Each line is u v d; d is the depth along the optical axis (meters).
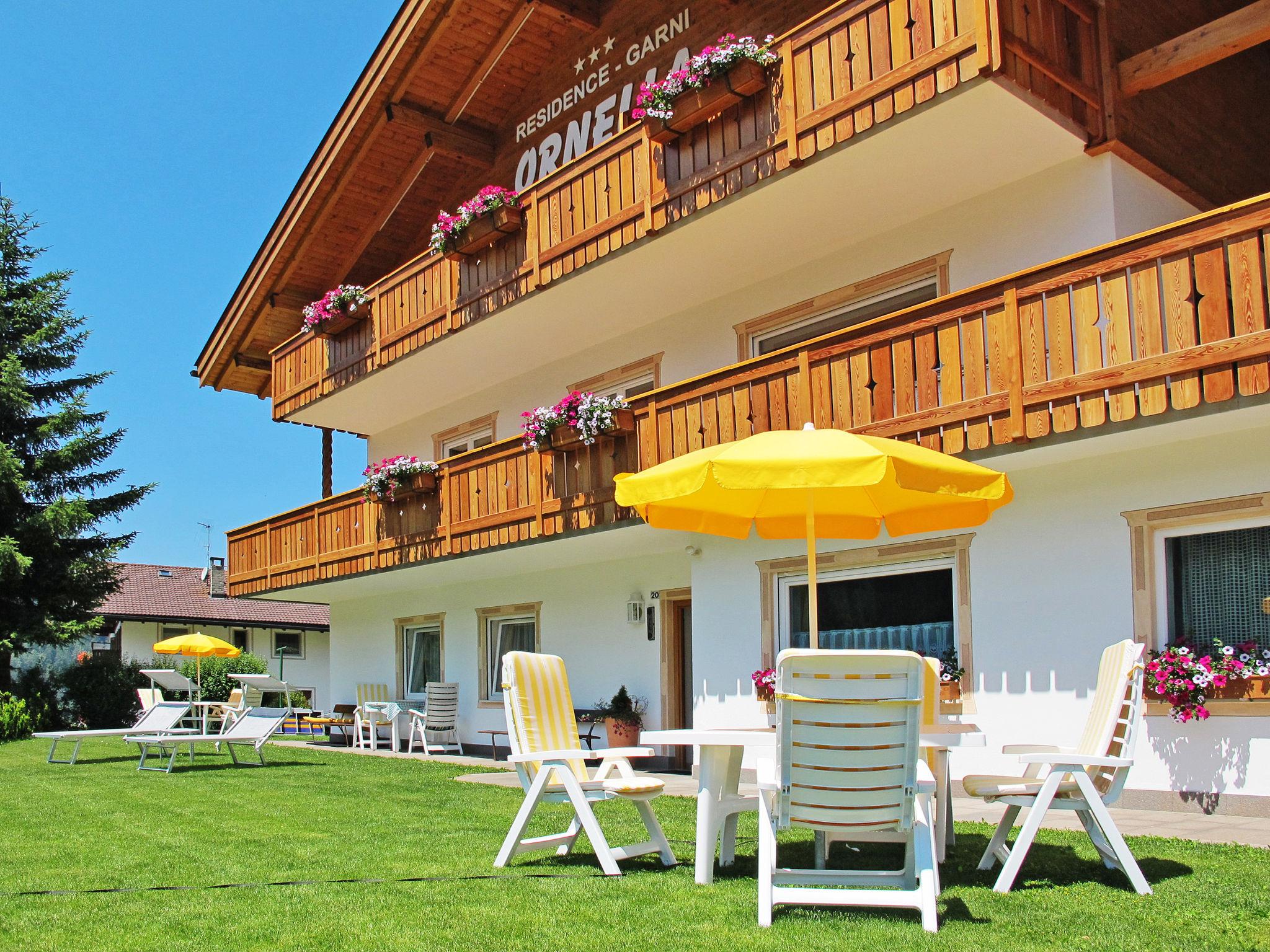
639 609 14.23
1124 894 5.12
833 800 4.73
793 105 10.09
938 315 9.09
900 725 4.71
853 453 5.78
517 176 16.70
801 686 4.71
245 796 10.06
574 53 15.69
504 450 13.73
